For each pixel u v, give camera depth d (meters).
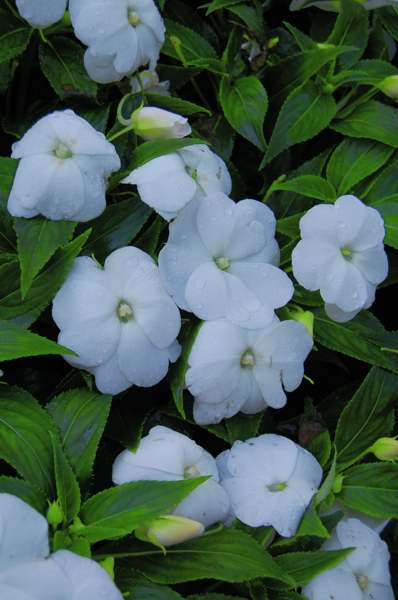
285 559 0.61
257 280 0.64
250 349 0.64
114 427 0.63
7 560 0.53
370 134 0.73
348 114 0.74
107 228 0.64
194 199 0.64
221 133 0.74
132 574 0.59
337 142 0.76
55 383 0.65
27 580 0.52
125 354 0.61
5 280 0.61
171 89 0.75
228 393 0.64
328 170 0.73
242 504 0.62
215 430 0.65
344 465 0.67
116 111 0.71
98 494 0.58
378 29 0.78
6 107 0.72
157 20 0.69
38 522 0.54
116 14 0.67
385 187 0.73
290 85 0.75
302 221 0.66
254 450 0.64
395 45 0.81
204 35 0.78
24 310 0.61
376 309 0.76
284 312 0.66
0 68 0.70
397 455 0.66
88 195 0.62
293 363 0.64
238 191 0.73
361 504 0.65
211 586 0.62
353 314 0.67
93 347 0.61
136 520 0.57
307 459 0.64
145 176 0.63
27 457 0.59
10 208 0.61
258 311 0.63
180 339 0.64
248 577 0.59
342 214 0.66
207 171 0.66
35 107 0.73
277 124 0.72
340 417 0.67
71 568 0.54
